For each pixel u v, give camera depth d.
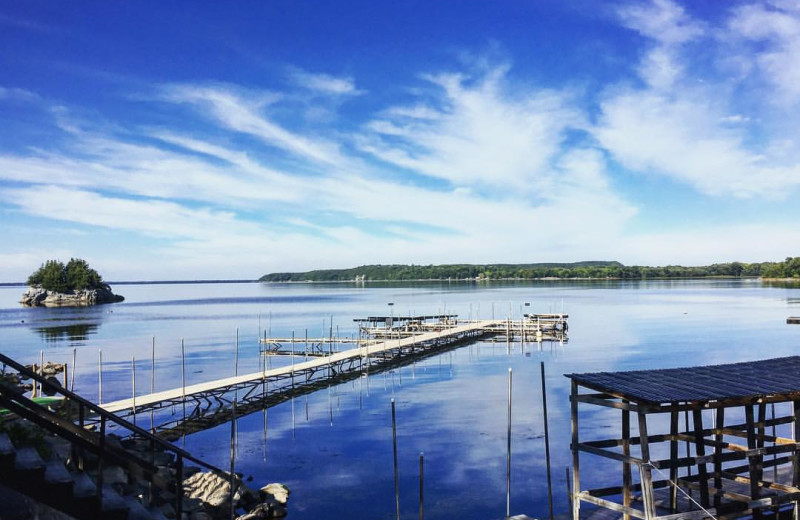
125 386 49.81
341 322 113.44
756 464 17.09
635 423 34.53
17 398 10.04
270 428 36.38
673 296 167.50
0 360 10.10
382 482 26.17
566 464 27.67
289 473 27.61
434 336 74.19
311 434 34.59
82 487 10.66
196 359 66.94
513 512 22.73
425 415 38.16
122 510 10.79
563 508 22.91
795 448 17.50
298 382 53.66
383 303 171.25
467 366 59.56
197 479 24.44
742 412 36.34
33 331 99.44
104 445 10.77
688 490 19.23
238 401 45.25
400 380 52.62
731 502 17.67
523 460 28.41
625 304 138.88
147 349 75.00
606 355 63.44
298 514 22.84
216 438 34.25
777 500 17.02
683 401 15.37
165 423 37.94
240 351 74.25
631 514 15.94
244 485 24.38
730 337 75.12
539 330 80.31
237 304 191.62
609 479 25.70
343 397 45.66
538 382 49.00
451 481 25.98
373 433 34.28
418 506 23.45
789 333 77.88
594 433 32.62
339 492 25.06
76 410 32.66
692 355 61.66
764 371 18.97
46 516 11.77
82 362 63.66
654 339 75.38
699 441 17.44
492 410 38.78
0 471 9.68
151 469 11.38
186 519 20.22
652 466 15.70
